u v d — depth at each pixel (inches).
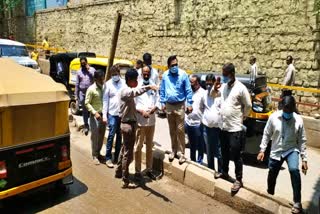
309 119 362.3
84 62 355.9
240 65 510.3
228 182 225.6
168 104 253.6
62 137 215.9
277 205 199.9
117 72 272.7
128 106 231.8
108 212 207.0
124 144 236.4
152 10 642.2
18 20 1083.9
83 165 279.6
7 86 194.7
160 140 362.0
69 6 860.6
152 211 209.5
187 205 218.2
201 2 554.3
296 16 438.9
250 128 291.1
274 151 207.2
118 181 251.0
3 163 188.4
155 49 648.4
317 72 425.1
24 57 632.4
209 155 252.1
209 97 248.1
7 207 207.6
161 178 257.8
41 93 203.3
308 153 342.3
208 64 556.4
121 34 719.1
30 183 200.1
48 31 957.8
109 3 737.6
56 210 207.8
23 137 195.3
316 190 252.5
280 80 463.2
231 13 513.3
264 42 476.7
